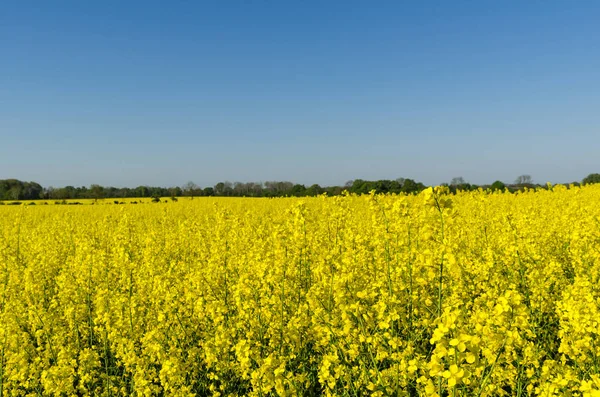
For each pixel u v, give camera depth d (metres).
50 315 7.42
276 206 24.05
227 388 5.38
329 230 9.77
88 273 7.98
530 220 9.69
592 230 8.78
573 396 3.69
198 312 6.29
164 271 8.94
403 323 5.24
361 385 4.47
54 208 31.58
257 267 6.59
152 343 5.83
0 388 5.54
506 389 5.01
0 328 6.03
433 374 2.83
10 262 10.83
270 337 5.71
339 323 5.26
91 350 6.27
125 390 5.67
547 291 6.46
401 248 7.04
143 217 23.39
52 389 5.21
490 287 6.76
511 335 3.10
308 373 5.32
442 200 4.05
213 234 12.04
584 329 4.42
